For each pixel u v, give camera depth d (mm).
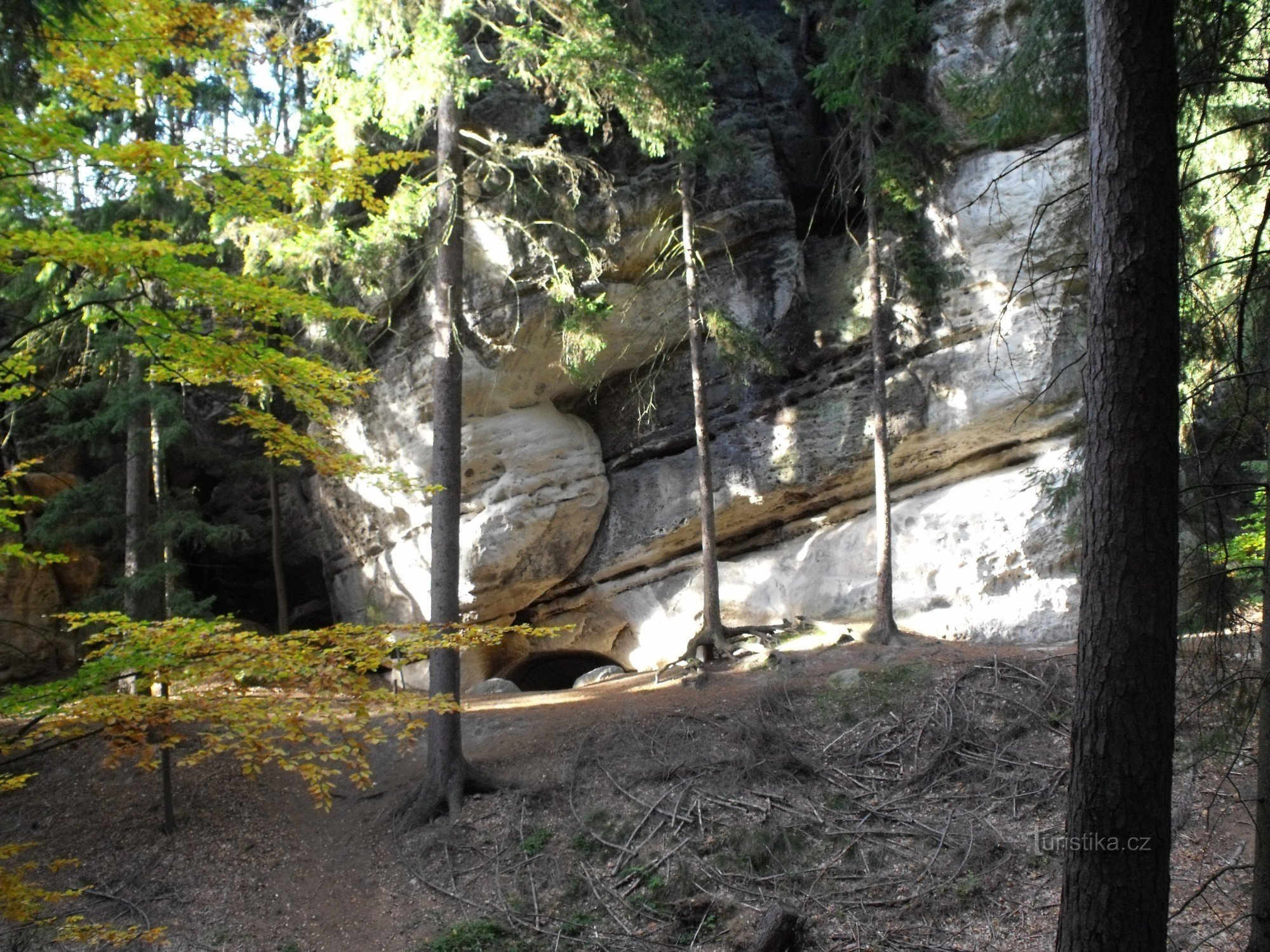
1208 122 8875
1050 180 16953
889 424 18344
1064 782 12250
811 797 12578
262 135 5766
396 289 17969
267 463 19703
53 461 19750
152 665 5816
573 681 22031
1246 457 9750
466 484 18609
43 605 18750
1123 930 5250
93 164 5695
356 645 6594
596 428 20516
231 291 5320
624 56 14203
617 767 13492
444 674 13391
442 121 14133
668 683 16672
